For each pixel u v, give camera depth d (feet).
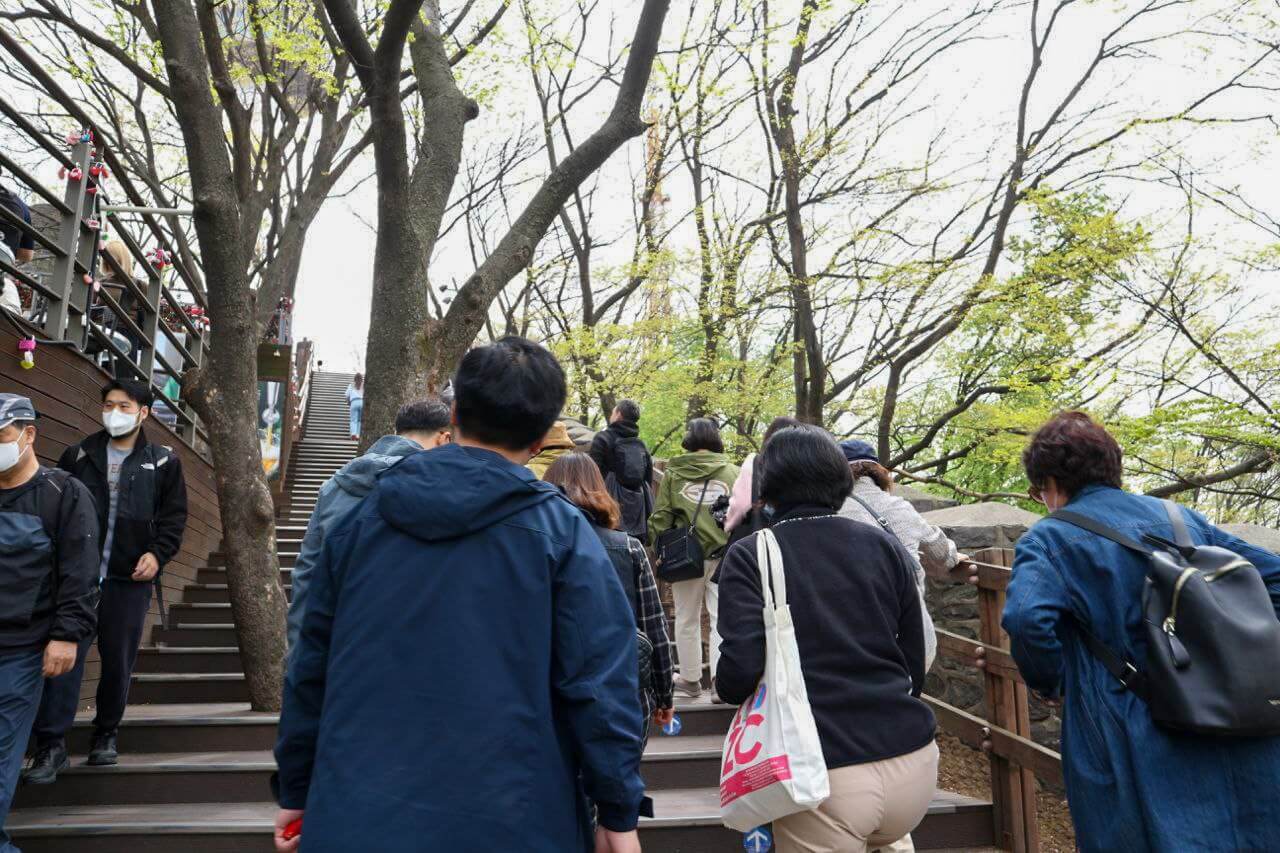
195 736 14.67
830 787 7.06
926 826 11.91
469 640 4.95
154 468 13.92
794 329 44.39
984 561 12.44
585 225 47.60
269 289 35.60
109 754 13.33
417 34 20.81
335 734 4.90
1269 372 32.58
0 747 9.71
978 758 16.19
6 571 10.05
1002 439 36.45
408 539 5.23
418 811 4.61
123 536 13.43
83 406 17.06
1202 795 5.94
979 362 45.09
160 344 30.09
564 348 45.91
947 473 53.52
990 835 11.98
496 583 5.09
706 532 15.52
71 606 10.32
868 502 10.62
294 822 5.41
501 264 18.56
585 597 5.20
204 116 15.71
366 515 5.41
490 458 5.41
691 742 15.12
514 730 4.83
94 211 17.70
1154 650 6.05
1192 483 33.73
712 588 15.69
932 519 18.72
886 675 7.41
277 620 16.02
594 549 5.42
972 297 35.65
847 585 7.54
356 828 4.58
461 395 5.64
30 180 14.97
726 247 43.29
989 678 12.08
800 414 38.58
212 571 24.66
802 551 7.66
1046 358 37.19
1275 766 5.94
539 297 54.80
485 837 4.60
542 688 4.98
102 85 35.96
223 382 16.10
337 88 28.66
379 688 4.91
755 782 7.04
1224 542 6.86
